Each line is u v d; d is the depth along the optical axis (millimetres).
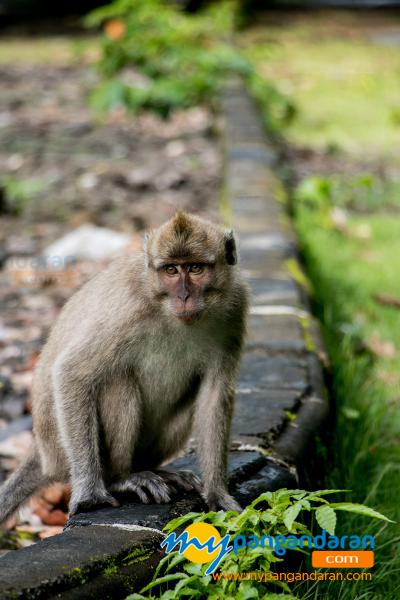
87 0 35812
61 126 19078
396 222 13633
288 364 7520
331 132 19234
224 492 5605
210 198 14406
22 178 15492
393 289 10953
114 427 5855
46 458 6297
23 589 4102
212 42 22953
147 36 18734
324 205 13422
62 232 13094
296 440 6383
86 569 4367
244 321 6031
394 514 6438
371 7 41156
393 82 24844
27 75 24828
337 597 5434
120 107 20141
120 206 14062
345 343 8914
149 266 5742
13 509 6457
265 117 18172
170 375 5996
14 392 8758
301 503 4461
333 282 11039
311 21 37312
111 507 5453
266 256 10086
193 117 19453
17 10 36281
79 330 5809
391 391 8555
